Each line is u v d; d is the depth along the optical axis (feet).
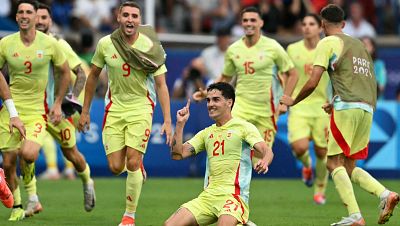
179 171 116.67
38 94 74.23
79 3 143.95
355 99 69.26
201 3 149.59
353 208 68.69
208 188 61.00
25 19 72.54
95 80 70.95
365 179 69.82
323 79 92.68
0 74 70.28
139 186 69.15
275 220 75.72
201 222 60.34
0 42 73.67
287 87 85.10
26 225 71.00
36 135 73.36
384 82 124.77
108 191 99.60
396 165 115.03
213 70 122.93
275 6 143.02
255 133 60.49
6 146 73.46
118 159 69.51
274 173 115.96
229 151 60.80
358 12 143.23
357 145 70.90
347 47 69.77
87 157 115.34
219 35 122.72
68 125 77.56
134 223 70.90
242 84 85.40
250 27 84.28
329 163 70.54
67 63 74.69
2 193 67.21
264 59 84.43
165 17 147.84
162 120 115.44
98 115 115.03
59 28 139.44
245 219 59.88
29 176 74.84
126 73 68.95
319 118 92.84
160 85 69.97
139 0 145.69
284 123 115.24
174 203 88.22
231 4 144.97
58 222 73.20
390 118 115.03
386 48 144.56
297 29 143.84
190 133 115.44
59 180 110.52
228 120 61.57
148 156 116.06
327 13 71.15
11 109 70.28
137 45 69.36
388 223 73.92
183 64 132.67
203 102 115.34
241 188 60.59
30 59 73.36
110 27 142.82
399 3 153.58
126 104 69.56
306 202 90.53
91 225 71.72
